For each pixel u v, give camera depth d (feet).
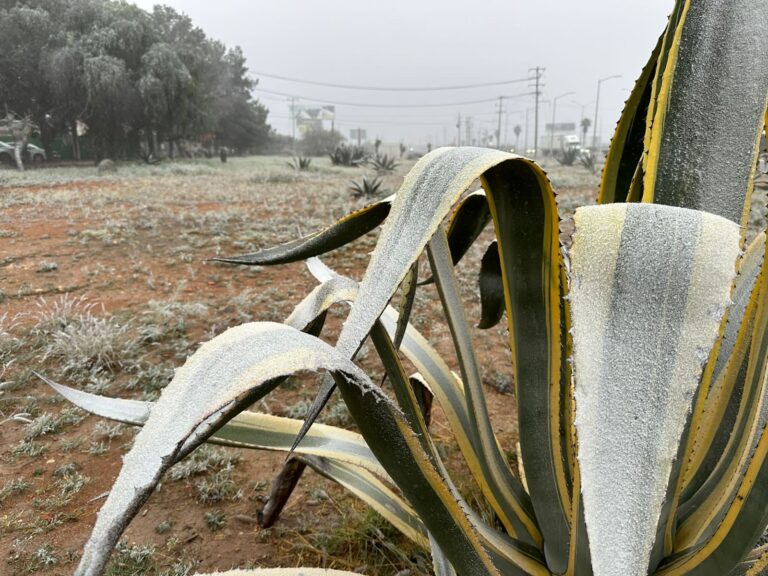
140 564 5.71
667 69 3.28
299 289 15.90
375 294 2.18
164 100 83.61
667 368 1.66
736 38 3.23
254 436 4.13
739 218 3.10
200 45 138.31
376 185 40.11
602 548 1.47
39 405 9.13
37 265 17.63
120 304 14.26
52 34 76.69
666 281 1.75
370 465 4.22
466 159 2.29
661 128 3.28
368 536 5.87
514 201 3.03
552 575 3.62
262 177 57.41
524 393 3.54
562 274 3.14
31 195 34.32
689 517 3.29
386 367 3.38
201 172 68.80
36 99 79.20
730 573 2.92
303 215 28.94
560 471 3.50
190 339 11.99
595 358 1.69
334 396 9.32
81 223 24.97
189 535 6.20
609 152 3.95
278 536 6.15
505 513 4.08
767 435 2.26
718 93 3.21
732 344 3.47
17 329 12.18
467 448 4.33
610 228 1.87
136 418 3.26
